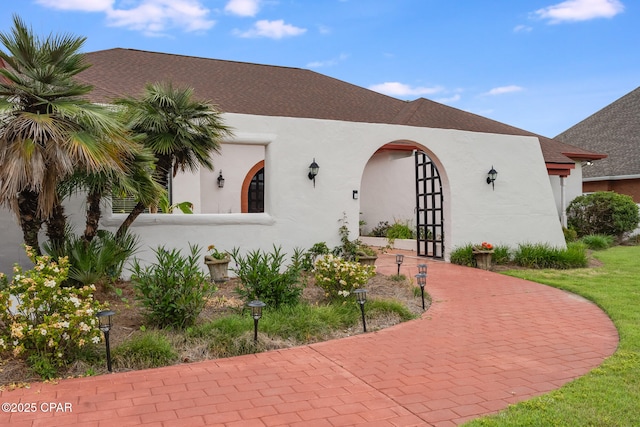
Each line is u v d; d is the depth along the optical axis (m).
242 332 6.22
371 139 12.09
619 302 8.32
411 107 19.50
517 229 14.15
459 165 13.41
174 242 10.09
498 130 18.97
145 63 18.38
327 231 11.48
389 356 5.82
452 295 9.32
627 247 18.08
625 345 5.98
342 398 4.58
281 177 11.02
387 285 9.87
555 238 14.62
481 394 4.64
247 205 17.09
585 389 4.60
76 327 5.21
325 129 11.52
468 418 4.12
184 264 7.09
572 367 5.37
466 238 13.48
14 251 8.95
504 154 14.04
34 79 6.31
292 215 11.12
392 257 14.98
